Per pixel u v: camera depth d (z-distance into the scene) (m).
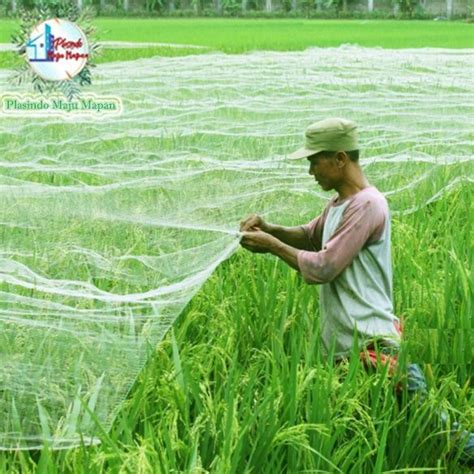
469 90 17.72
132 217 8.54
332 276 5.89
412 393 5.70
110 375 5.41
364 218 5.86
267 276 7.25
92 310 6.03
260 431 4.88
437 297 6.55
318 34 26.12
